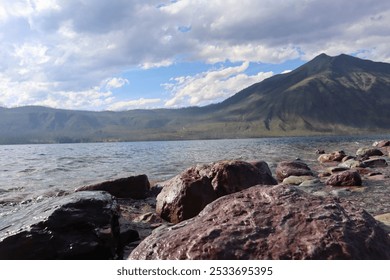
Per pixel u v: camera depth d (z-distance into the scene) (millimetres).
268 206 897
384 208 1813
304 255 720
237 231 799
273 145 11773
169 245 796
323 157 4766
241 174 1920
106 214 1269
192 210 1677
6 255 1062
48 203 1325
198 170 1995
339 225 799
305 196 942
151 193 2479
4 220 1261
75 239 1151
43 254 1091
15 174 3865
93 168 4539
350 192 2262
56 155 8609
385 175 2943
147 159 6242
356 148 8367
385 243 803
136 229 1509
